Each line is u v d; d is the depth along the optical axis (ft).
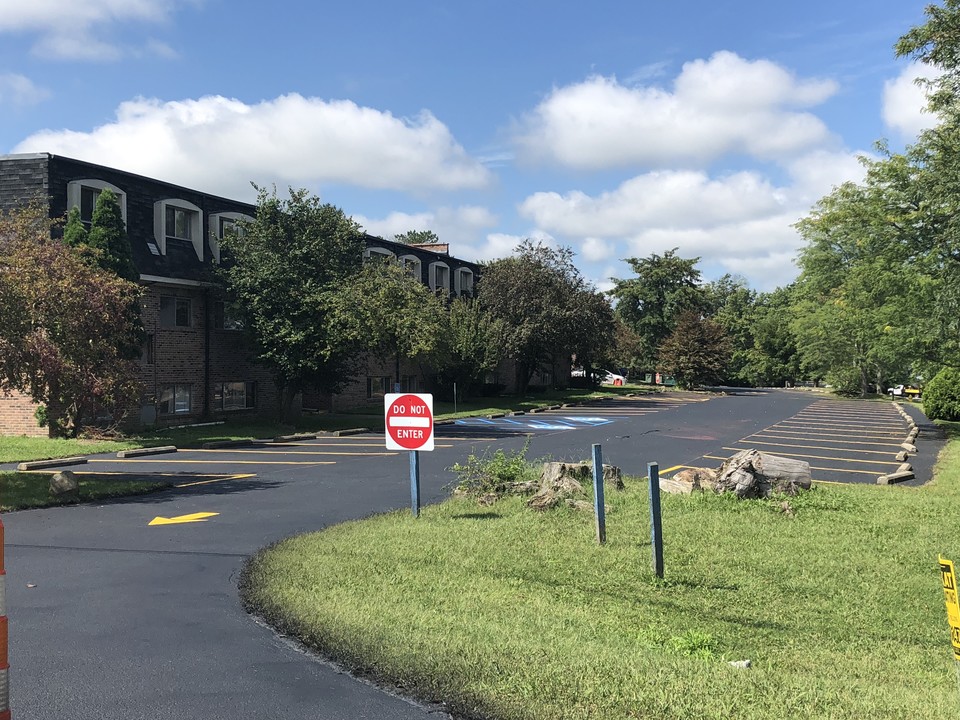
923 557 26.50
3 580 10.43
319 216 84.79
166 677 15.28
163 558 26.23
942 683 15.40
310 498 39.55
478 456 58.95
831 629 19.19
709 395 182.39
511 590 21.33
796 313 191.21
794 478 38.19
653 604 20.56
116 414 69.62
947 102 63.77
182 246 85.35
